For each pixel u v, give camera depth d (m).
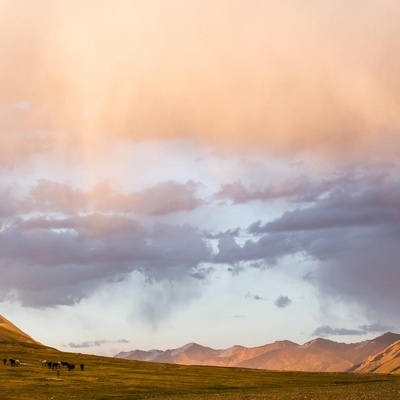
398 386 172.50
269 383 199.50
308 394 146.12
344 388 170.50
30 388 155.25
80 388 159.50
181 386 179.50
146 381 189.12
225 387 183.00
